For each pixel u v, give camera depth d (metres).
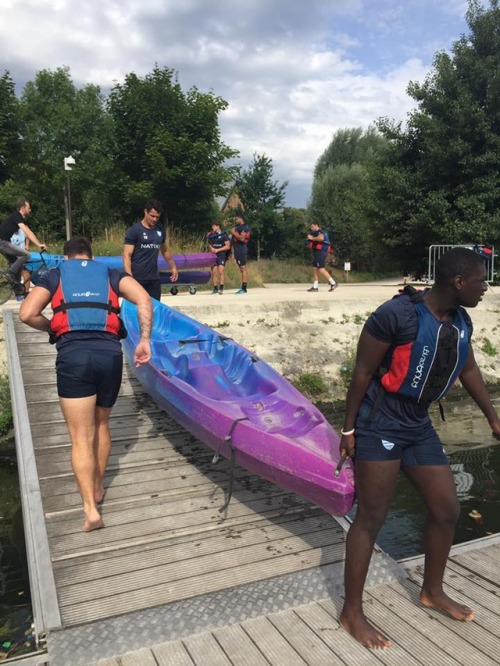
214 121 25.66
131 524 3.66
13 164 28.66
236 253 12.61
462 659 2.44
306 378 8.92
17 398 5.54
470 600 2.90
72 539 3.47
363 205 18.14
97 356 3.34
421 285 15.77
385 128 17.09
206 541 3.49
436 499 2.53
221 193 26.19
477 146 15.92
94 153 34.75
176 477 4.34
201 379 5.07
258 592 2.98
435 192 16.16
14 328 7.59
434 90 16.30
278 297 11.14
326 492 3.08
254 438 3.60
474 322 10.98
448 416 8.12
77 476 3.43
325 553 3.39
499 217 15.16
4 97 26.75
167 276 12.02
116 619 2.76
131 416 5.53
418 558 3.35
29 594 4.11
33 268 10.19
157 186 24.52
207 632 2.66
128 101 24.78
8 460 6.62
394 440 2.46
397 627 2.68
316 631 2.65
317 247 13.32
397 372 2.39
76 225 28.92
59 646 2.57
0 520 5.33
